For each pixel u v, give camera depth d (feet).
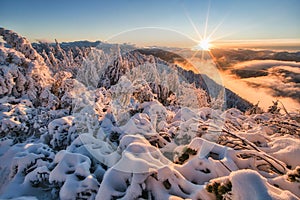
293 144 8.58
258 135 9.86
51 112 18.39
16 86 26.61
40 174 8.63
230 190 5.48
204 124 9.59
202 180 7.20
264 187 5.39
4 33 36.01
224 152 8.11
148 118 11.23
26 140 15.08
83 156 8.74
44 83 28.99
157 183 6.32
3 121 15.24
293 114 15.58
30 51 36.68
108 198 6.08
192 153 8.27
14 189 8.35
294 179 6.28
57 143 12.50
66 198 6.98
